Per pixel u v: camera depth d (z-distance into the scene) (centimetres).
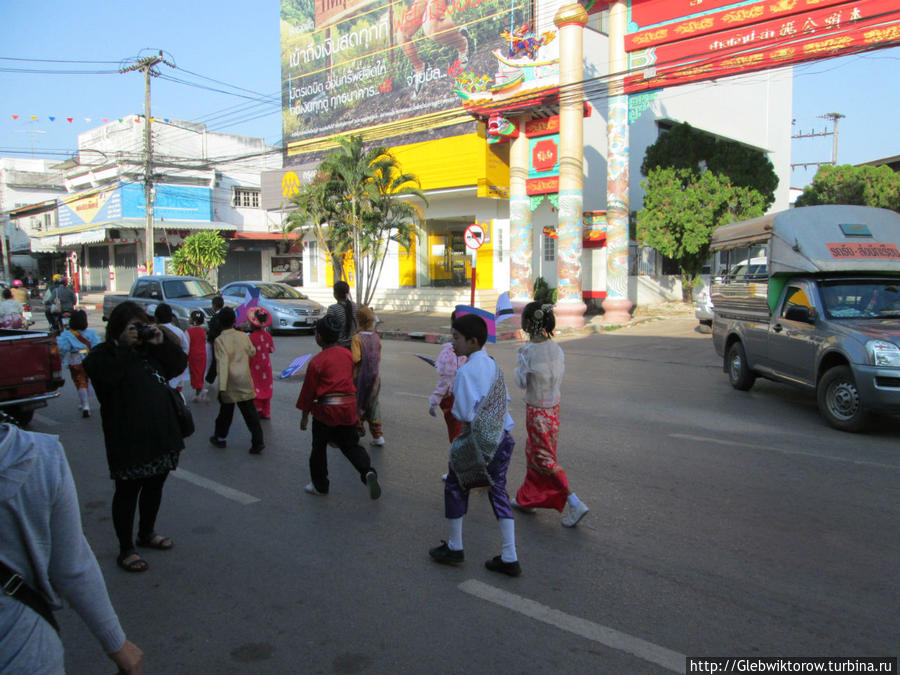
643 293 2445
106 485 602
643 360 1374
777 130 3325
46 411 935
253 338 851
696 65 1572
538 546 449
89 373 413
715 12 1535
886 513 502
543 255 2389
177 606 373
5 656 172
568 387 1070
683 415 857
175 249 3738
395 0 2917
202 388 998
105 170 3819
